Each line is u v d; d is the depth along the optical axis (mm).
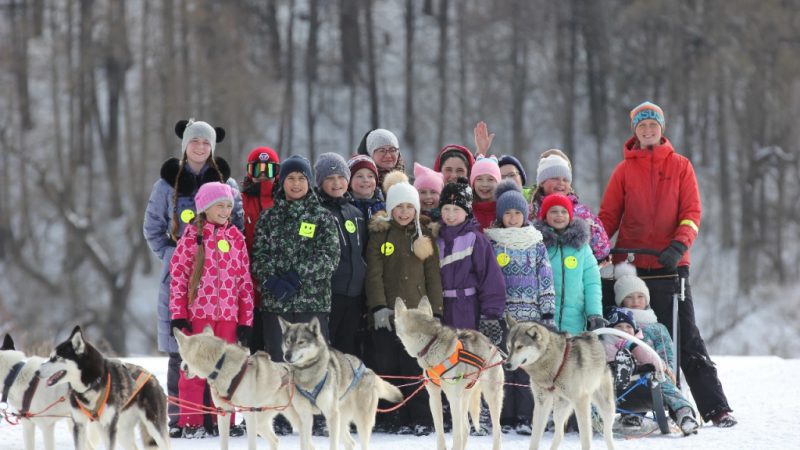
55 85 130000
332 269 28438
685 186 32406
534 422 24984
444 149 35406
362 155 32375
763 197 129375
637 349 29562
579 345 24844
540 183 32969
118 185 124750
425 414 29234
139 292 111938
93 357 23297
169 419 28500
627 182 33031
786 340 102125
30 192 123438
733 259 123125
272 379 24219
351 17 149750
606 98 144750
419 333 25031
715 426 30000
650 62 143500
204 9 133625
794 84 136125
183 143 30281
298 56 151250
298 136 143000
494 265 29062
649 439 27906
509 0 145375
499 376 25844
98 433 25188
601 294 30891
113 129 128500
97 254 108750
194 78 128500
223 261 27844
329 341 29297
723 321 105625
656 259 31938
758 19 140125
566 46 146250
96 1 137500
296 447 26938
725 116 138500
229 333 27781
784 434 27875
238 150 124438
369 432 25797
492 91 141000
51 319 107750
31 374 25047
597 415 29125
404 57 153625
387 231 29562
